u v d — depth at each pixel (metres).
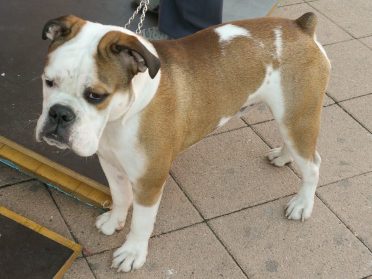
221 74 1.59
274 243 1.77
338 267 1.73
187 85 1.54
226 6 2.43
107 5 2.38
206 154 1.98
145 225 1.62
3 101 1.95
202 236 1.76
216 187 1.89
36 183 1.82
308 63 1.64
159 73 1.46
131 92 1.39
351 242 1.80
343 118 2.17
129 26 2.28
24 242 1.65
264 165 1.98
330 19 2.60
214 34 1.61
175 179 1.89
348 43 2.49
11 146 1.83
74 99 1.34
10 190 1.79
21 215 1.73
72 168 1.81
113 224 1.72
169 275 1.67
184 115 1.54
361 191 1.93
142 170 1.51
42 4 2.34
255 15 2.40
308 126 1.70
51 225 1.73
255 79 1.62
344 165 2.00
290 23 1.67
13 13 2.28
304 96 1.66
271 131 2.09
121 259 1.65
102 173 1.82
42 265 1.61
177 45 1.56
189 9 2.15
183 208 1.82
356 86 2.30
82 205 1.79
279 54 1.63
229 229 1.79
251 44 1.61
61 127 1.34
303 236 1.80
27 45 2.15
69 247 1.66
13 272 1.59
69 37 1.36
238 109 1.67
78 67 1.31
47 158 1.81
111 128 1.45
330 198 1.90
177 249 1.73
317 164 1.81
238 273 1.69
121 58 1.35
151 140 1.48
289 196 1.90
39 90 2.00
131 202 1.74
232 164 1.96
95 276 1.64
